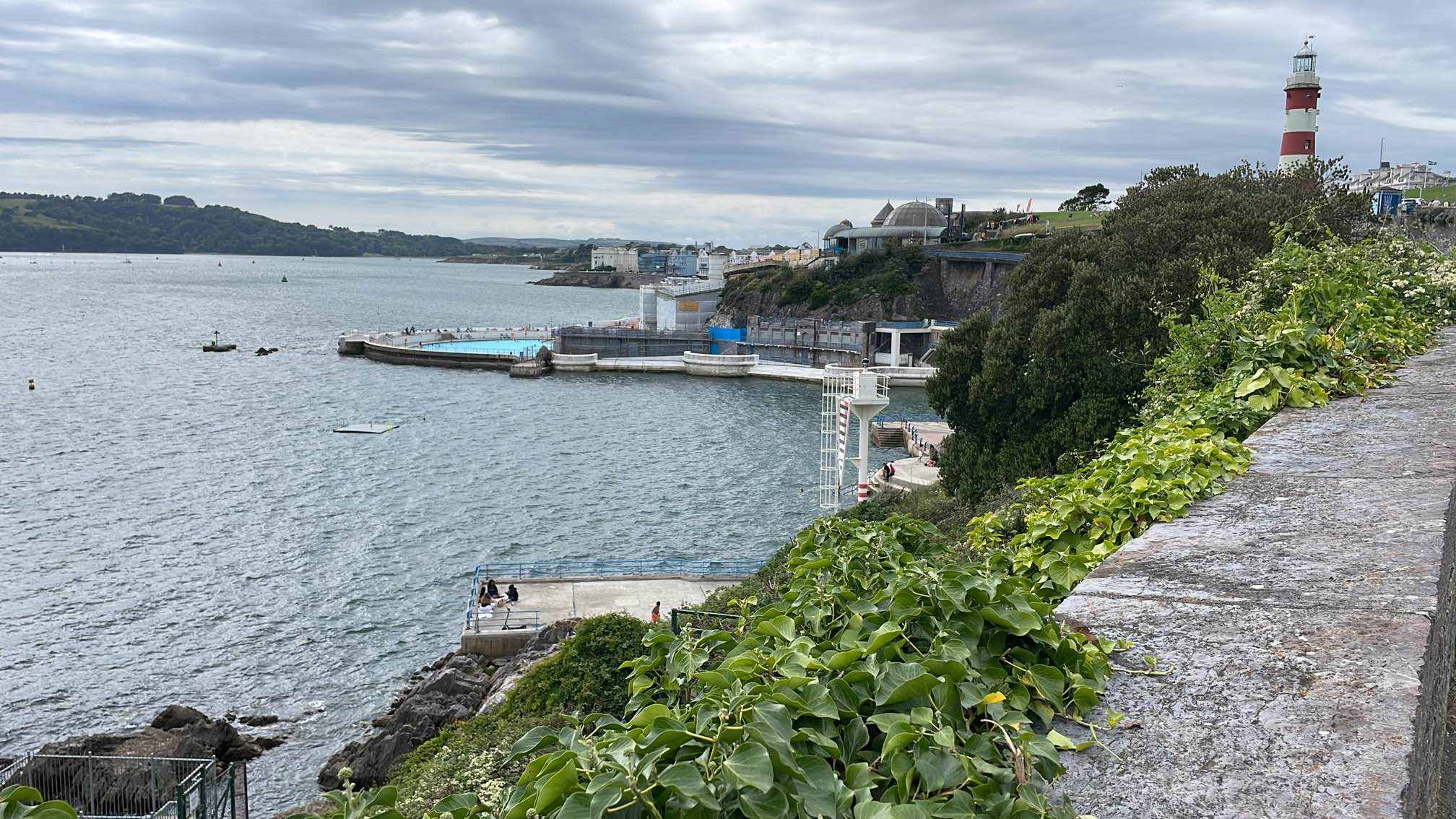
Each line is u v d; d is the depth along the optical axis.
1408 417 8.08
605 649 29.39
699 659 5.23
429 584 52.91
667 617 42.72
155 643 44.62
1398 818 2.76
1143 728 3.54
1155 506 6.41
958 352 51.22
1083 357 42.41
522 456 86.69
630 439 96.25
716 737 3.52
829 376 69.19
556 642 39.38
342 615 48.50
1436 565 4.50
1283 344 9.71
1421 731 3.25
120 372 136.38
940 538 7.31
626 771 3.35
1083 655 3.99
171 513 65.69
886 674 3.93
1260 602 4.35
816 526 7.27
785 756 3.35
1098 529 6.80
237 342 177.12
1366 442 7.32
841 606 5.49
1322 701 3.46
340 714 38.56
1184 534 5.58
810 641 4.65
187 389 122.06
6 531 60.66
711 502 71.44
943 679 3.82
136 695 39.66
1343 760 3.10
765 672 4.33
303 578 53.47
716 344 162.50
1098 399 40.72
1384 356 10.91
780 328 161.00
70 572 53.38
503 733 26.06
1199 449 7.00
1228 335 12.43
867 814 3.18
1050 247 49.44
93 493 70.62
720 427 104.31
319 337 192.62
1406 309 13.98
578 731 4.06
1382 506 5.60
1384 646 3.76
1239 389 9.40
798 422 108.31
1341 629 3.96
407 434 96.50
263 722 37.66
